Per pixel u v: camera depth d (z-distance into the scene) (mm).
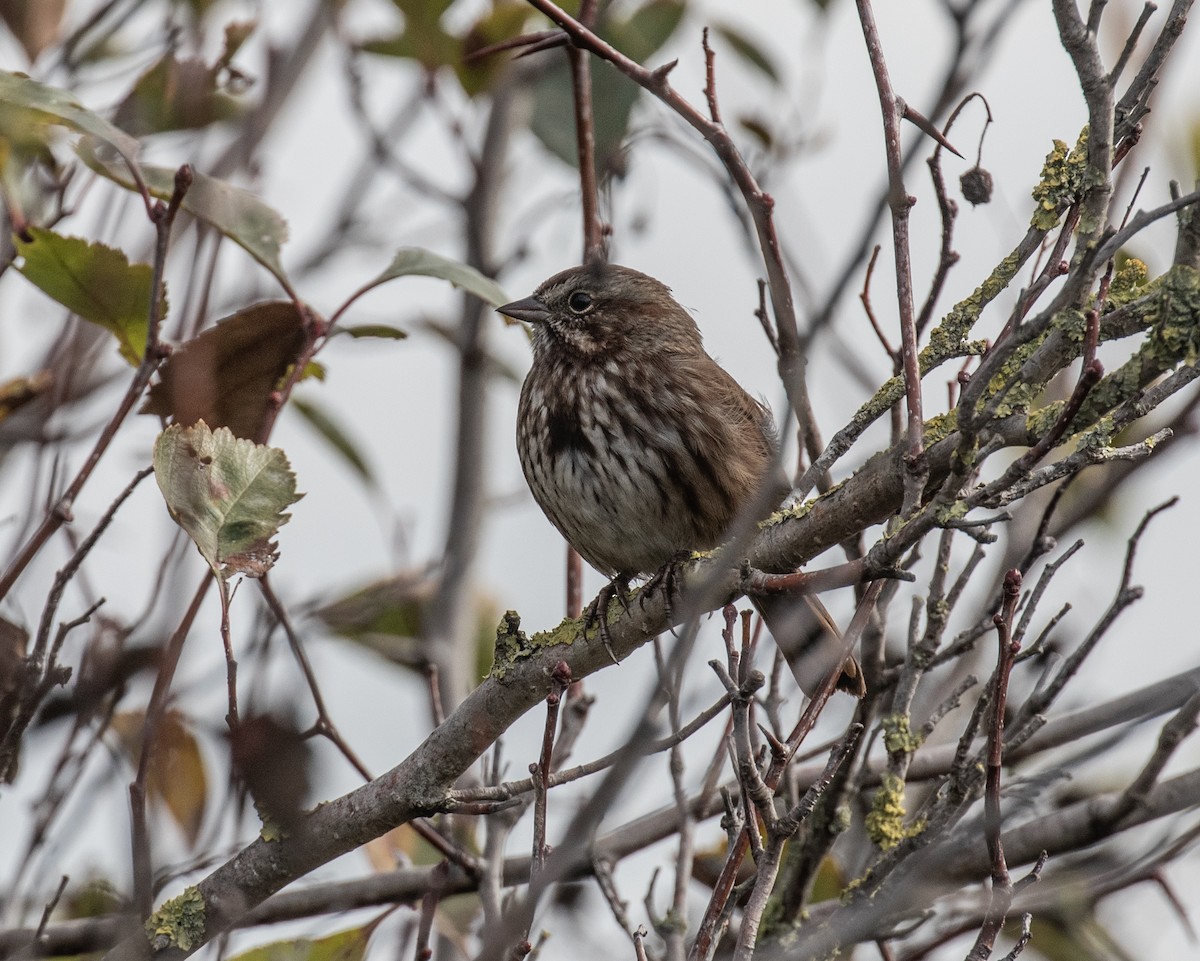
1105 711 9453
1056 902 8953
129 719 9172
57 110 7531
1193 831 8977
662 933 7809
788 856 9156
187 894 8016
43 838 8141
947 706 8078
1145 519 7941
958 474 6148
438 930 9367
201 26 10672
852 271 5836
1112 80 6250
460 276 9055
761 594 7156
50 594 7668
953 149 6707
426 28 11648
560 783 7344
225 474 7477
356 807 7961
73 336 9734
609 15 11172
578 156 10469
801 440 8492
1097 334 5988
